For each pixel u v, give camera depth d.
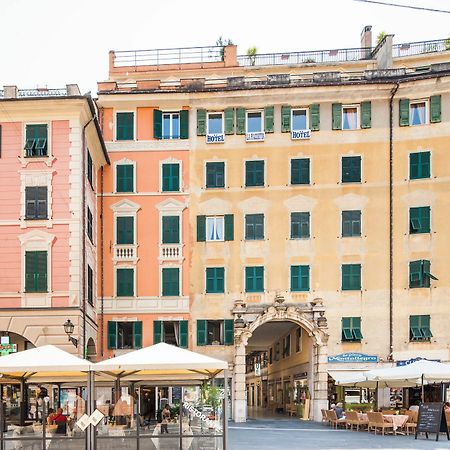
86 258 36.59
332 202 40.56
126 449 18.34
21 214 34.91
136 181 41.38
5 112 35.38
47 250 34.59
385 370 30.50
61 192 35.03
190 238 40.91
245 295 40.25
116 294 40.59
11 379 23.36
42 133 35.50
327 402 38.25
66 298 34.12
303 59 51.75
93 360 39.78
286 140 41.12
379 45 48.75
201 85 41.97
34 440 18.28
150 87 43.12
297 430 31.53
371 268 39.81
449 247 39.06
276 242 40.50
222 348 39.78
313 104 41.19
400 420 28.84
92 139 38.31
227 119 41.50
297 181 40.81
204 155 41.44
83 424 17.83
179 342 39.97
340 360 39.06
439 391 38.56
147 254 40.88
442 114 40.03
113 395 31.77
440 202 39.47
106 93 41.50
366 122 40.75
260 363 66.12
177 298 40.38
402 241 39.78
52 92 36.16
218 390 27.64
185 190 41.25
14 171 35.28
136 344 40.12
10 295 34.25
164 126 41.91
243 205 40.97
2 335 34.44
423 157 40.03
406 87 40.38
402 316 39.12
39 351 19.48
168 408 24.38
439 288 38.88
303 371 42.25
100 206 41.22
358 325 39.44
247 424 35.84
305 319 38.75
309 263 40.19
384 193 40.31
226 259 40.59
